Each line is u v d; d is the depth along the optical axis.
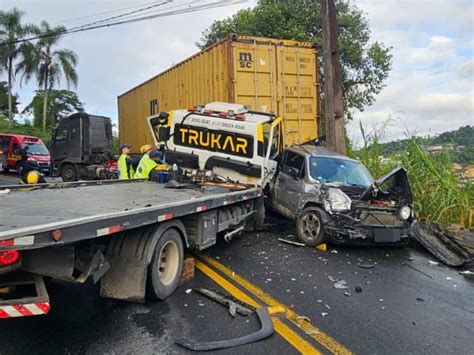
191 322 3.96
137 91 16.67
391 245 7.10
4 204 4.31
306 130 11.12
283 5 20.80
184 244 5.07
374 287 5.28
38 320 3.90
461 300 4.91
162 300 4.50
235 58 10.10
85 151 16.52
